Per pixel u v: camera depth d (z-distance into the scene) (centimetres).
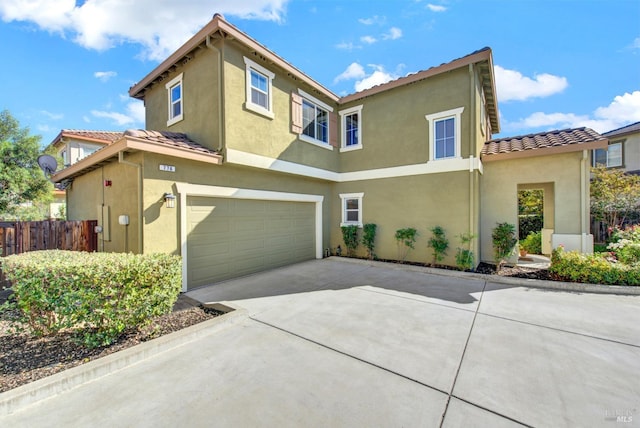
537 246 1309
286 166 928
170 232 676
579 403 284
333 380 327
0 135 1231
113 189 739
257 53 808
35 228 716
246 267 866
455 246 919
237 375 339
